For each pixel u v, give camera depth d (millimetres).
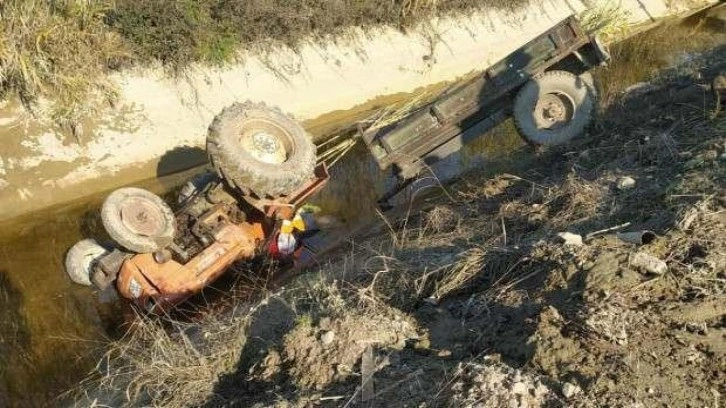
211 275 7387
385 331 4859
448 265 5770
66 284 7930
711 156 6586
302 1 13953
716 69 10742
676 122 8250
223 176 7652
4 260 8547
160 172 11289
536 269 5148
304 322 5031
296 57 13758
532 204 7305
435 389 4086
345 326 4840
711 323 4141
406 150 9023
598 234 5652
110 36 11562
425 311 5289
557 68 9305
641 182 6785
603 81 13000
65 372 6469
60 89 10797
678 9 21375
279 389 4605
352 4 14828
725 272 4465
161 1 12117
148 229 7125
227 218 7852
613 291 4441
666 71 12633
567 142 9023
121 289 7211
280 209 8055
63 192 10398
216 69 12594
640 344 4004
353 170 10664
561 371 3924
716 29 18812
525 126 9023
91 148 10883
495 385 3840
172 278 7145
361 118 13836
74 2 11117
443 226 7820
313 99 13672
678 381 3758
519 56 8859
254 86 13000
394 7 15609
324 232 8875
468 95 8938
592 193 6793
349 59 14570
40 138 10516
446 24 16453
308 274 7328
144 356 5930
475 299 5129
